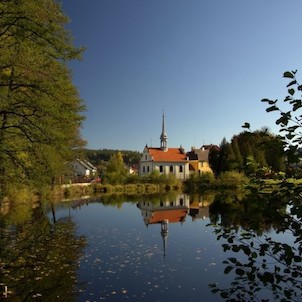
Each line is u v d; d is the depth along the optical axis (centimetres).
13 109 1515
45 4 1546
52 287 1017
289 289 436
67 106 1738
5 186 1814
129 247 1598
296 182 395
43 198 3541
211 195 5162
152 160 7719
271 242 426
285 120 374
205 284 1071
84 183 6031
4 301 901
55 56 1666
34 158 1725
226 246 442
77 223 2323
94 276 1136
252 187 417
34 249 1473
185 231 2102
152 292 998
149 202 4066
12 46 1597
